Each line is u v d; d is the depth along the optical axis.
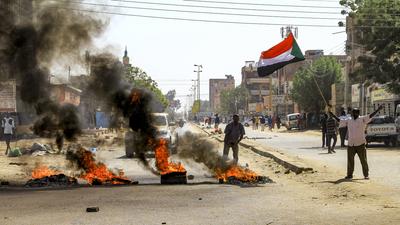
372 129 29.31
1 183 14.12
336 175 15.58
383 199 10.85
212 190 12.69
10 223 8.60
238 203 10.68
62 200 11.14
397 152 24.77
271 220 8.81
